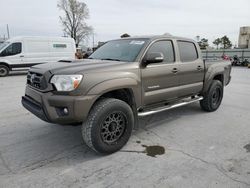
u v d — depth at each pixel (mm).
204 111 5438
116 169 2842
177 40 4355
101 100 3113
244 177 2660
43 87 2982
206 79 4992
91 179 2625
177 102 4539
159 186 2494
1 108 5562
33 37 13062
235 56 23422
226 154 3234
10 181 2564
